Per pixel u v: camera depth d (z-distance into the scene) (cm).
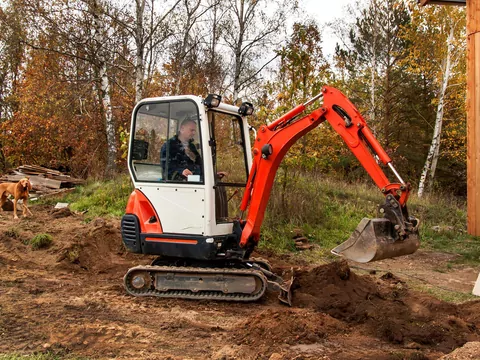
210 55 1920
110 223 1020
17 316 496
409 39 1833
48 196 1369
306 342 436
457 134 1998
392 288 640
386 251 462
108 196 1244
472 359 336
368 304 532
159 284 587
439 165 2202
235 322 498
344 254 484
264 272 596
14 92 2252
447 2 756
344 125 511
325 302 552
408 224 466
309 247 896
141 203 602
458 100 1861
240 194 761
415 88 2075
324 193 1272
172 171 582
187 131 572
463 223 1159
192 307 549
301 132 546
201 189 561
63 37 1392
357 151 502
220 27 1933
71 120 1770
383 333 458
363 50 2145
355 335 462
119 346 424
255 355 406
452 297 624
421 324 482
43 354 398
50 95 1706
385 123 2017
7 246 823
